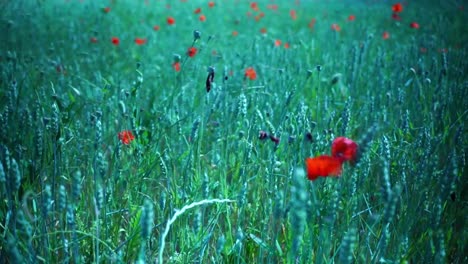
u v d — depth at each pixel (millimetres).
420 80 3783
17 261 1857
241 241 2158
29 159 2602
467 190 2586
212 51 5125
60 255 2268
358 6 11492
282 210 2086
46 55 4805
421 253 2242
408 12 9578
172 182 2506
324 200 2322
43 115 2777
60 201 1954
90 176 2531
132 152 2725
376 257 2127
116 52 5445
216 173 2652
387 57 5074
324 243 2088
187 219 2344
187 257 2207
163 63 4797
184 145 2867
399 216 2318
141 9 9281
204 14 9398
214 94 3021
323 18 9375
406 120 2760
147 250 2258
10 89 2795
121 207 2463
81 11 8258
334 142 2053
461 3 8836
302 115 2508
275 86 3678
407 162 2525
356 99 3541
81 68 4520
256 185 2582
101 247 2264
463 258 2328
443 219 2412
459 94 3209
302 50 5398
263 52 4855
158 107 3146
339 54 5000
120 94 3127
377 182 2619
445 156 2748
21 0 6590
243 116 2668
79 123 2877
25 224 1976
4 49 4637
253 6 8406
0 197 2348
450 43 5695
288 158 2451
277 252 2287
